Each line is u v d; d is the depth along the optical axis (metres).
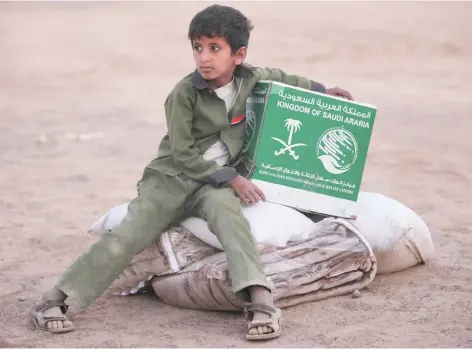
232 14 4.34
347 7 21.92
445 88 14.30
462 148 9.81
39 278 5.20
